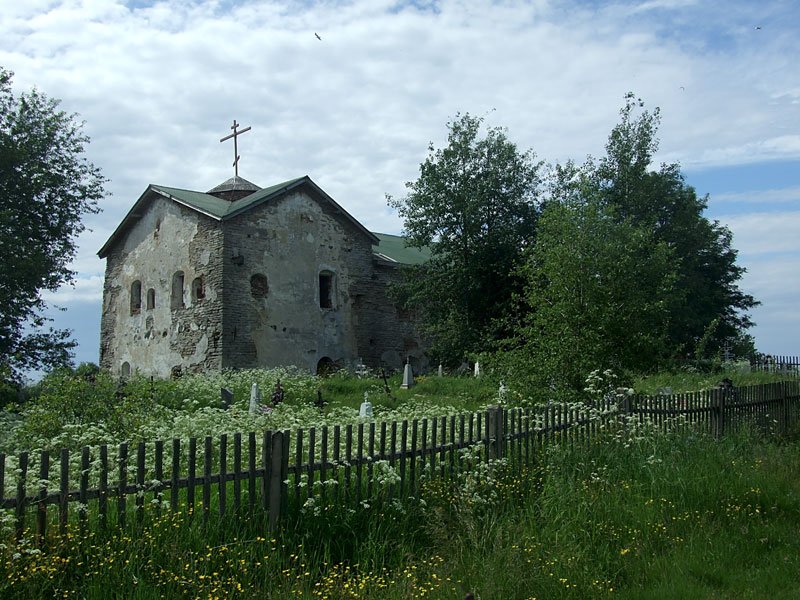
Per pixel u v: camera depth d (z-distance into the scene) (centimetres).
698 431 1173
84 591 552
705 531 770
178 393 2130
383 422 773
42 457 575
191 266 3250
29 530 562
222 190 3788
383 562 654
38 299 2475
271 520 662
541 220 1355
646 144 3819
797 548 738
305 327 3312
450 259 3366
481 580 618
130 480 659
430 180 3322
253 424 1171
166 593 564
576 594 617
